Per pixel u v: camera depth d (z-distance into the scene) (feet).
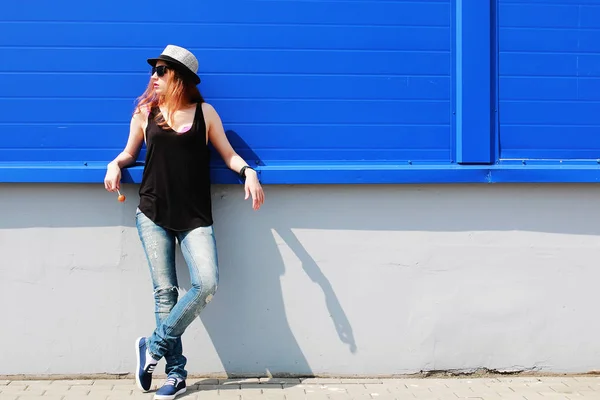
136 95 14.01
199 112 13.15
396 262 14.40
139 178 13.69
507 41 14.53
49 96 13.89
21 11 13.79
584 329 14.65
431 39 14.42
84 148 13.97
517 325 14.58
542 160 14.60
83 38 13.89
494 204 14.55
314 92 14.26
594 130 14.67
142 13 13.97
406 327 14.44
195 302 12.45
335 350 14.37
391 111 14.38
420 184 14.40
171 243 13.07
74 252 13.98
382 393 13.39
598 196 14.66
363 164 14.34
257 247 14.25
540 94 14.58
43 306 13.96
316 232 14.29
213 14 14.08
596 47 14.67
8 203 13.87
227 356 14.24
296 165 14.20
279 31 14.19
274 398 12.95
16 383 13.65
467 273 14.51
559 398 13.17
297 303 14.32
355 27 14.29
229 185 14.17
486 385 13.98
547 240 14.61
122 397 12.86
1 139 13.83
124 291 14.05
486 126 14.40
